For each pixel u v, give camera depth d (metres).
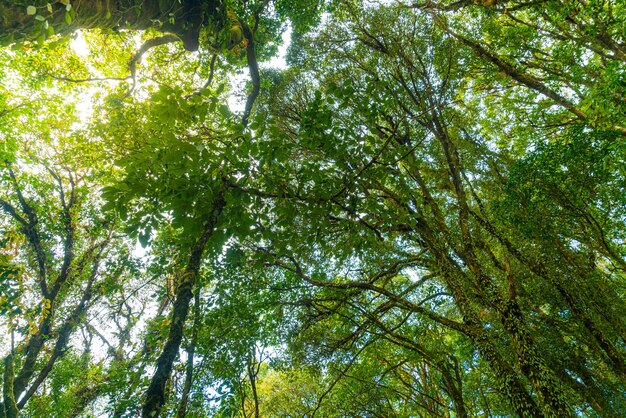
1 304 9.09
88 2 4.12
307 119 5.43
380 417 11.52
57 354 11.79
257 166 5.19
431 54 10.46
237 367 8.72
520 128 13.69
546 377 6.65
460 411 9.57
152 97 4.24
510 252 8.78
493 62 11.76
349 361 11.20
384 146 5.72
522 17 12.92
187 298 3.98
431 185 10.94
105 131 6.24
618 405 7.12
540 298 8.39
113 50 11.66
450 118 9.95
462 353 11.48
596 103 7.41
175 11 6.00
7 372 9.30
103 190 4.32
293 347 10.52
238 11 11.86
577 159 7.29
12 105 12.56
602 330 7.50
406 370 14.71
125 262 10.29
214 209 4.68
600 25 8.67
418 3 10.92
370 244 6.43
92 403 13.25
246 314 9.11
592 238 9.14
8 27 3.34
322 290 11.18
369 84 5.63
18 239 9.49
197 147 4.29
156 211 4.66
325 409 12.73
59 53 11.64
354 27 11.16
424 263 9.75
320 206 5.62
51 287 13.18
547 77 12.53
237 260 6.29
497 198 9.47
